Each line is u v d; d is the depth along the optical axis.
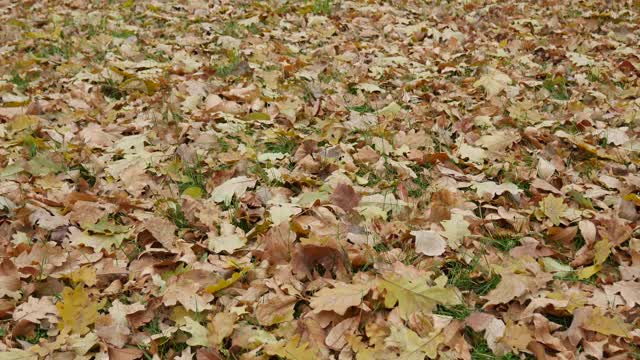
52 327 2.38
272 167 3.55
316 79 5.08
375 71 5.29
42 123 4.14
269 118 4.26
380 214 3.01
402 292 2.42
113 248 2.86
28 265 2.63
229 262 2.70
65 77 5.10
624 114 4.30
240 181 3.33
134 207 3.15
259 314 2.40
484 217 3.13
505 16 7.18
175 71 5.14
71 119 4.25
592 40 6.18
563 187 3.38
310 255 2.66
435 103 4.48
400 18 7.00
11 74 5.08
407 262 2.71
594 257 2.75
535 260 2.73
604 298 2.50
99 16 6.91
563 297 2.48
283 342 2.27
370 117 4.30
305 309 2.49
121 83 4.78
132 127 4.13
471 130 4.15
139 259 2.77
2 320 2.40
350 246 2.74
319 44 6.16
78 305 2.37
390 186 3.36
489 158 3.75
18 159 3.54
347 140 3.98
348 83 4.93
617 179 3.43
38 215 2.98
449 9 7.58
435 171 3.57
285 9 7.22
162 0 7.67
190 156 3.68
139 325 2.39
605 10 7.27
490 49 5.96
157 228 2.86
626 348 2.26
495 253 2.80
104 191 3.37
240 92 4.63
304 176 3.42
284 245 2.75
